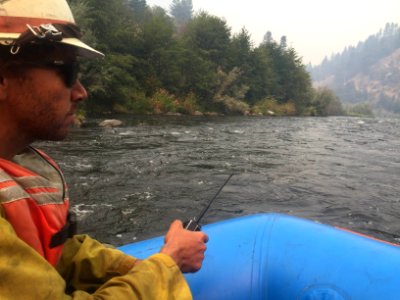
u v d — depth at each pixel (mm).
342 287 1610
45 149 8297
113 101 23000
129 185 5816
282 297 1719
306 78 51562
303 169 7719
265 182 6434
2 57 784
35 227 812
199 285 1742
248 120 24406
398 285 1535
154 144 10211
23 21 800
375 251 1768
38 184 873
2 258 690
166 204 5023
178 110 27906
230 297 1731
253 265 1858
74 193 5262
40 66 809
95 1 24734
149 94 27969
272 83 45438
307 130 18156
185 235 1146
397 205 5422
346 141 13641
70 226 1014
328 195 5797
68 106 887
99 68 21250
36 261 745
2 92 800
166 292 931
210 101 32844
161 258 1000
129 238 3965
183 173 6801
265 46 49094
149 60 28812
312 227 2072
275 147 10898
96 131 12539
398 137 16281
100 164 7125
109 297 837
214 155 8914
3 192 758
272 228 2098
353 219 4820
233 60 38781
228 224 2250
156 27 28797
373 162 8992
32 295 716
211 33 37875
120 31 26688
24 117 827
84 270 1265
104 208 4742
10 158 867
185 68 32375
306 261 1787
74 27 902
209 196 5469
